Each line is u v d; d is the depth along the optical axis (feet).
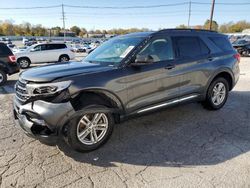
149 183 8.96
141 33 13.89
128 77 11.71
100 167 10.05
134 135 13.05
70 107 10.03
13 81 31.53
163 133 13.30
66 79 10.17
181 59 13.98
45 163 10.34
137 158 10.72
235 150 11.34
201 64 14.94
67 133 10.43
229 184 8.84
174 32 14.19
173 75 13.51
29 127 10.13
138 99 12.29
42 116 9.78
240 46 71.72
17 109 10.98
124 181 9.10
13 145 11.90
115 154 11.09
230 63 16.80
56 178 9.29
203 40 15.58
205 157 10.75
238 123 14.74
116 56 12.55
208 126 14.26
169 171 9.72
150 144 12.04
